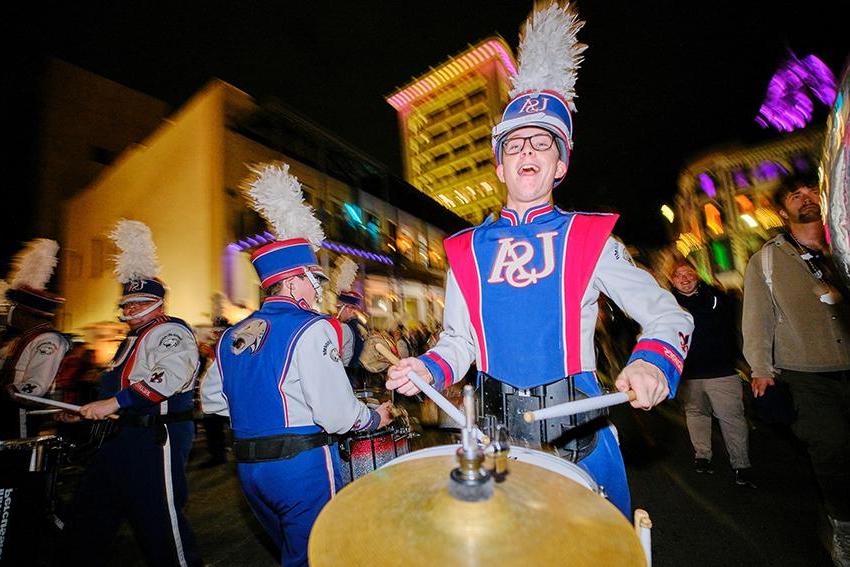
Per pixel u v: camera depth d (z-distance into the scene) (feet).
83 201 55.31
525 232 5.33
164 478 7.84
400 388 4.77
